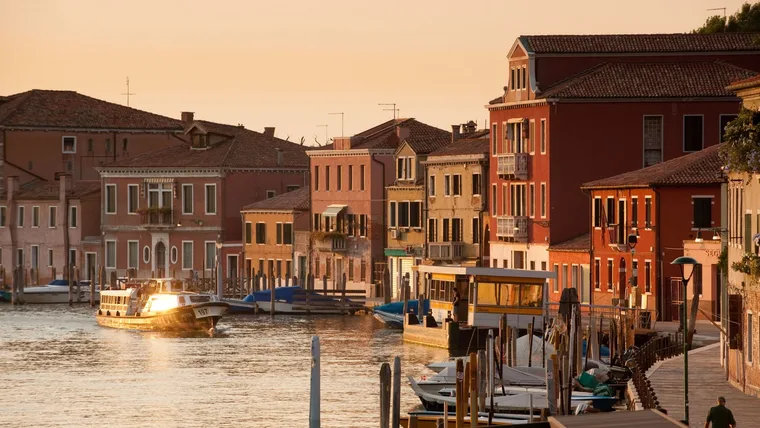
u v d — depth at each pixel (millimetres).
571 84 190375
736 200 107812
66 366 155000
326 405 122500
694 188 163375
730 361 109250
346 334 184625
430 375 122875
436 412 99375
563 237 190250
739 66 193875
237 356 161500
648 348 125438
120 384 139000
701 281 156750
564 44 195000
